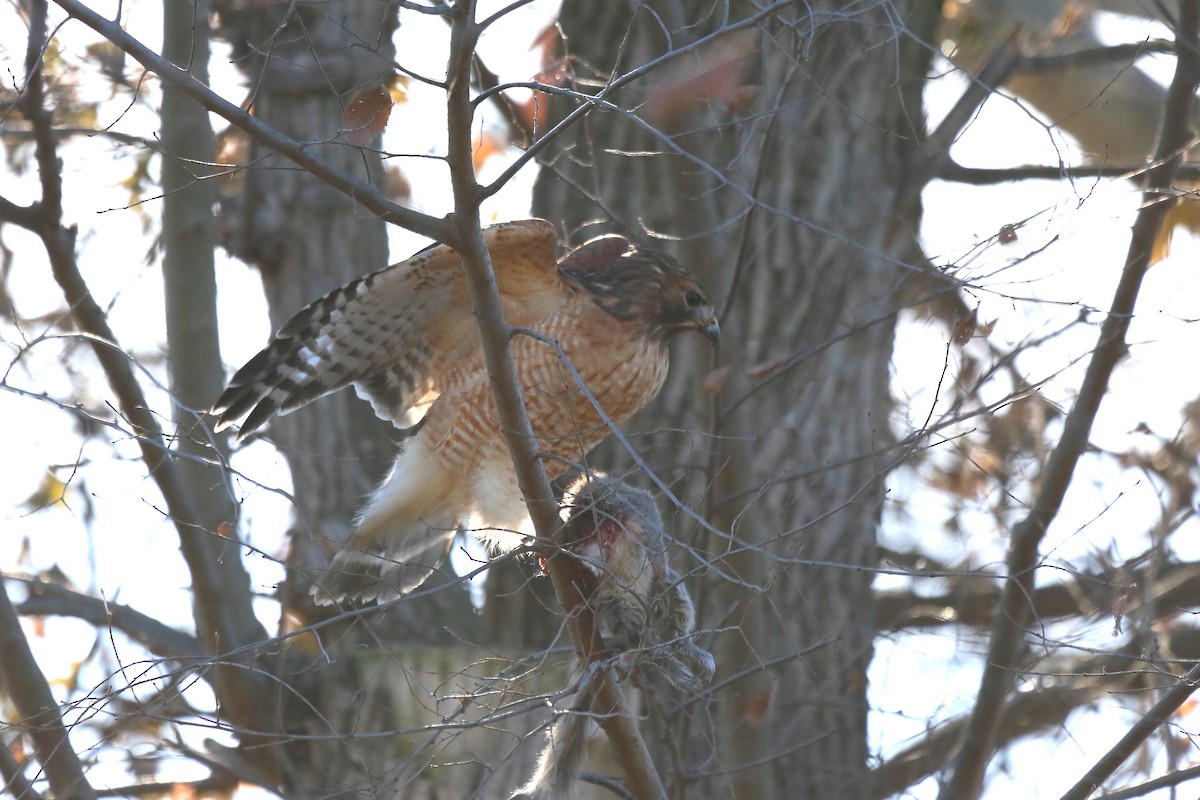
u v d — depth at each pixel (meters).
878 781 11.46
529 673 8.34
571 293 10.49
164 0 11.35
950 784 10.16
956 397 10.13
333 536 11.94
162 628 11.52
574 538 8.85
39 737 9.35
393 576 11.45
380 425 13.09
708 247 10.62
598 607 8.30
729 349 10.32
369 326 10.85
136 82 11.29
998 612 10.13
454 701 10.08
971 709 10.64
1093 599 11.27
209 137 11.53
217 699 11.09
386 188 13.49
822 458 11.91
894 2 10.55
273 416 11.27
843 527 11.91
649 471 7.19
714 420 10.02
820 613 11.71
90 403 10.96
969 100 11.93
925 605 13.03
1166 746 10.13
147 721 10.16
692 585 10.26
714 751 9.21
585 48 13.41
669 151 10.15
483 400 10.70
